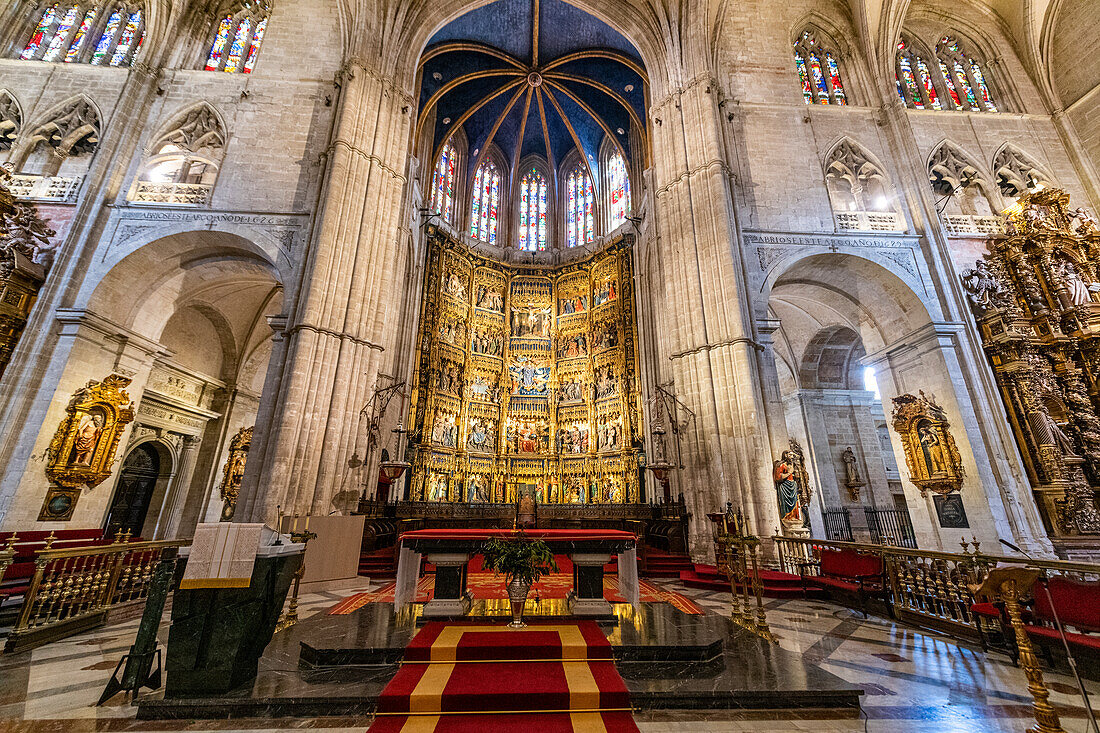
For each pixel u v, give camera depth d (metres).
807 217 17.11
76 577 8.15
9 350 13.40
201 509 20.58
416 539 7.36
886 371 17.83
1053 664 5.99
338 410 13.78
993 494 13.78
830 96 20.09
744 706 4.80
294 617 7.24
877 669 5.98
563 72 25.23
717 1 19.23
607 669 5.37
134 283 15.80
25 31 17.95
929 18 21.38
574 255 27.19
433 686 4.78
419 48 19.41
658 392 18.52
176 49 18.23
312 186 16.36
